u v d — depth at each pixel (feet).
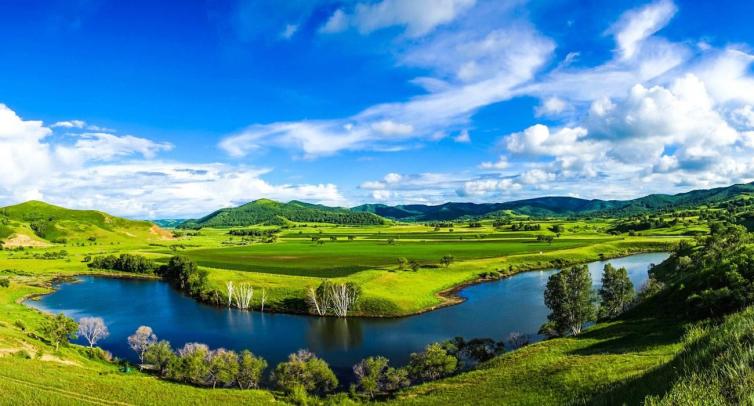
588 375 115.85
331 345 296.92
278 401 176.45
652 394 59.52
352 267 567.59
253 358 216.54
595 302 326.85
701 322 148.77
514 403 110.73
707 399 46.73
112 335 321.73
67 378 185.47
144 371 237.25
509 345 270.67
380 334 321.73
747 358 49.73
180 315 386.11
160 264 653.30
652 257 636.07
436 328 332.80
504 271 556.10
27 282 533.14
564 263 604.49
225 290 456.04
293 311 395.75
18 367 188.65
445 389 150.82
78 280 582.76
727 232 422.00
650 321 179.93
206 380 215.51
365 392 199.62
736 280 163.63
